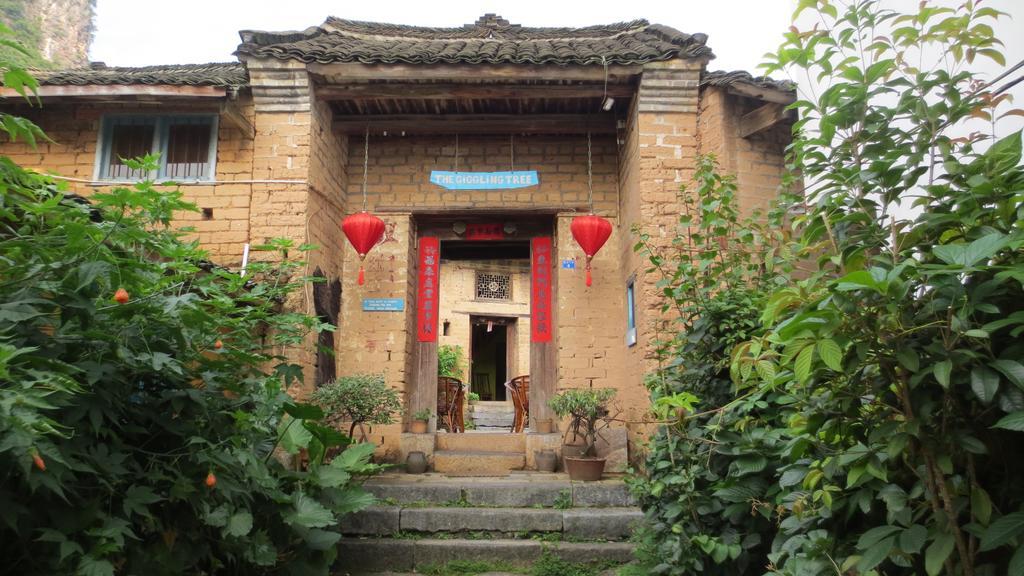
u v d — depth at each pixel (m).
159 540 2.75
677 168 5.66
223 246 5.61
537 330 6.77
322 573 3.85
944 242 1.88
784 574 2.24
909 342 1.75
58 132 5.94
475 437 6.48
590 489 5.13
